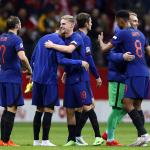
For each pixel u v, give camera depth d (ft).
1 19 224.33
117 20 110.83
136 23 112.57
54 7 235.20
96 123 112.98
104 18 222.28
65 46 107.96
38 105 111.65
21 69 114.93
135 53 107.86
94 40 213.46
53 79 109.29
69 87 112.16
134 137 140.87
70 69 111.75
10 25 110.11
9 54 109.40
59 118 203.72
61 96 202.08
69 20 110.22
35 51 111.96
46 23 223.30
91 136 143.64
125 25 110.22
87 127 178.60
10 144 110.63
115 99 113.50
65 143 123.65
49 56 108.99
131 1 248.93
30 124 192.13
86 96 112.47
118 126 184.03
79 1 246.27
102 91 207.62
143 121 113.70
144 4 249.96
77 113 115.85
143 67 108.27
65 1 243.19
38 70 109.60
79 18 115.85
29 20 226.58
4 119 110.73
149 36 221.25
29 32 215.31
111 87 114.11
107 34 217.77
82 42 110.63
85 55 114.93
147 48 111.34
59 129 170.19
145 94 109.60
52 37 109.50
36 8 232.94
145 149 99.86
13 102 109.81
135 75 107.24
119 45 109.50
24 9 229.45
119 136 144.05
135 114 107.24
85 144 114.11
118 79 113.09
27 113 202.49
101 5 245.45
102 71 206.59
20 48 108.58
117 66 113.09
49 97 109.09
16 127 177.78
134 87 107.14
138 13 126.21
